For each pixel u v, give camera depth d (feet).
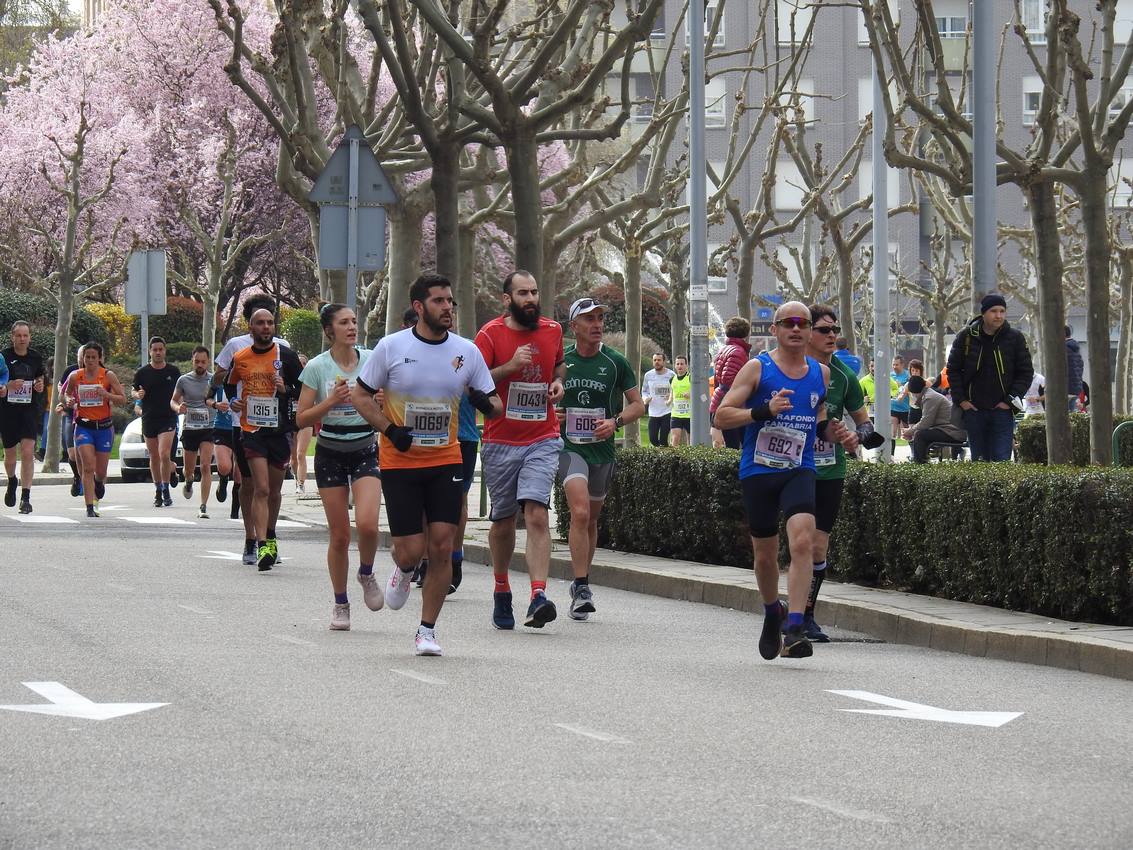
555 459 83.97
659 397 245.86
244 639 76.48
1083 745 53.47
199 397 172.76
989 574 84.84
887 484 93.09
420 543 73.56
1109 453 120.88
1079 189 120.06
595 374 89.51
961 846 39.83
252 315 106.22
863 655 76.38
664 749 51.52
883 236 194.18
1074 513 78.64
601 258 388.57
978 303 121.19
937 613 82.12
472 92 157.89
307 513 162.40
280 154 163.22
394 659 70.79
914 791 45.93
